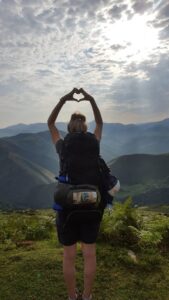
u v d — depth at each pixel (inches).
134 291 90.1
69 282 79.2
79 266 101.0
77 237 77.7
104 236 121.7
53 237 133.6
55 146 80.6
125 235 120.6
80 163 74.9
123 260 105.9
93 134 80.0
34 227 146.1
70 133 79.1
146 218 147.6
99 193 73.6
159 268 104.1
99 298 86.2
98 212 74.2
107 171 77.4
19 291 88.6
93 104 84.8
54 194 75.4
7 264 104.8
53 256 108.0
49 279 93.9
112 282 94.3
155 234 119.0
